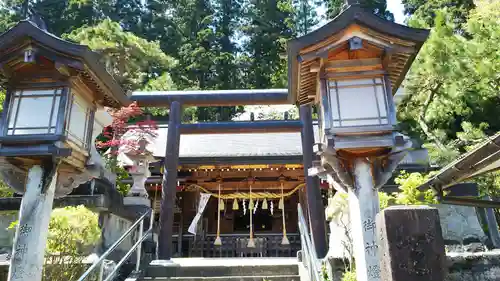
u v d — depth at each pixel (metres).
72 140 4.70
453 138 12.35
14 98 4.62
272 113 23.52
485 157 3.91
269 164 12.28
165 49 29.52
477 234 7.27
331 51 4.40
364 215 4.36
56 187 5.02
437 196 5.07
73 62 4.36
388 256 1.97
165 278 5.69
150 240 7.86
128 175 10.80
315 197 8.05
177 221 14.02
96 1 27.34
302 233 5.68
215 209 14.52
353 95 4.52
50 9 27.05
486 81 8.15
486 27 8.32
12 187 4.73
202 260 7.43
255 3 34.06
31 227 4.26
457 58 8.05
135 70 16.53
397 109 10.28
